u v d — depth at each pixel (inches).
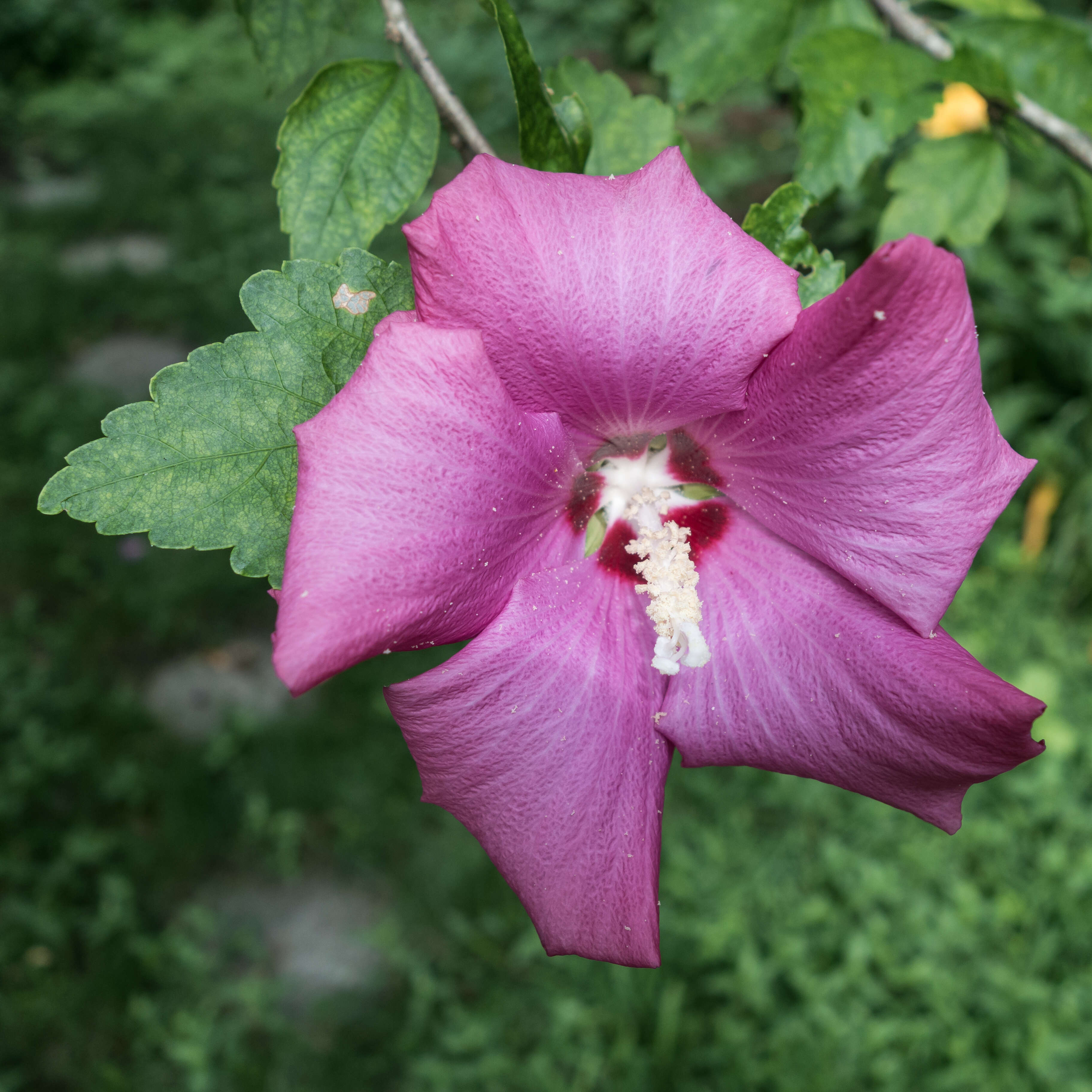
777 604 7.4
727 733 7.5
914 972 22.5
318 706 30.4
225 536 6.8
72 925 25.8
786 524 7.2
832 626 7.2
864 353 6.2
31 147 66.2
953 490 6.5
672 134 9.0
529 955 23.6
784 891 24.8
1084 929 23.5
